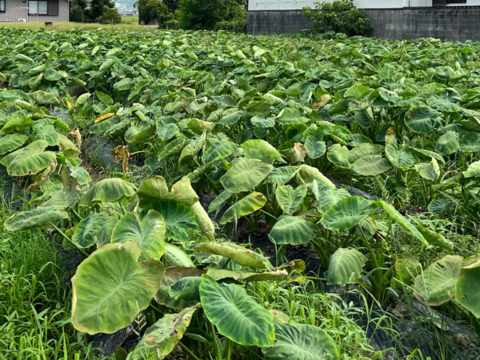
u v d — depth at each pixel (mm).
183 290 2475
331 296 3264
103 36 17859
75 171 3840
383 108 6152
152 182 2889
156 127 5078
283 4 24672
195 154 4387
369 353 2818
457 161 5477
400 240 3682
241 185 3689
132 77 9617
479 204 4141
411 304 2879
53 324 2928
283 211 3852
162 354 2068
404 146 4680
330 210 3121
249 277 2539
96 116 7551
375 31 21922
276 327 2445
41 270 3293
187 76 8742
